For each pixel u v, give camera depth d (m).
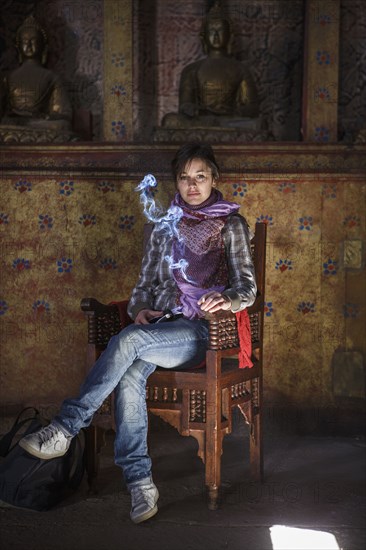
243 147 4.17
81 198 4.22
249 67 4.88
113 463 3.61
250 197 4.20
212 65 4.64
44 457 2.83
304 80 4.51
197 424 2.93
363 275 4.20
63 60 4.86
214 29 4.66
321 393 4.23
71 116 4.63
